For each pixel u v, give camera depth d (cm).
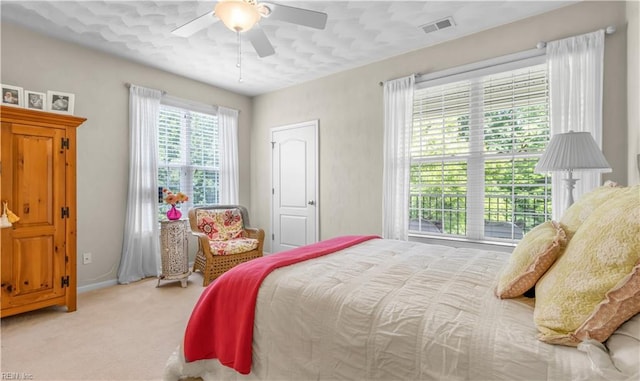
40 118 250
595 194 142
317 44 324
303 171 438
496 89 296
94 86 332
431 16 273
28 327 237
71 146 270
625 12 233
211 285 168
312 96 426
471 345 99
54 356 196
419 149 341
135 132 359
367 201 377
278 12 196
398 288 137
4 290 238
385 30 296
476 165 308
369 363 116
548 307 98
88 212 328
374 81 369
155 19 273
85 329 234
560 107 255
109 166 344
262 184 491
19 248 244
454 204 322
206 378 165
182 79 411
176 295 312
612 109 238
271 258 184
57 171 262
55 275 261
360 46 329
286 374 135
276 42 318
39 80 295
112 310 272
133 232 356
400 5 257
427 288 136
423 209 341
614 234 91
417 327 110
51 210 259
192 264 420
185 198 360
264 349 142
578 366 85
